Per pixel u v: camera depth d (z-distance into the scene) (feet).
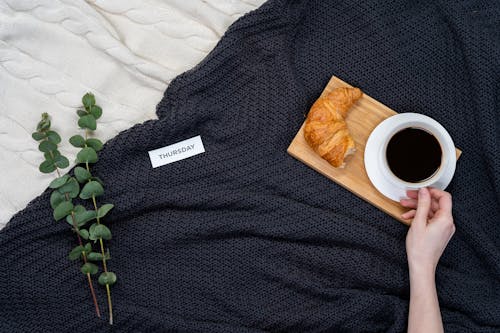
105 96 3.94
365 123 3.85
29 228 3.79
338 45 3.94
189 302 3.88
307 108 3.95
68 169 3.91
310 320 3.83
